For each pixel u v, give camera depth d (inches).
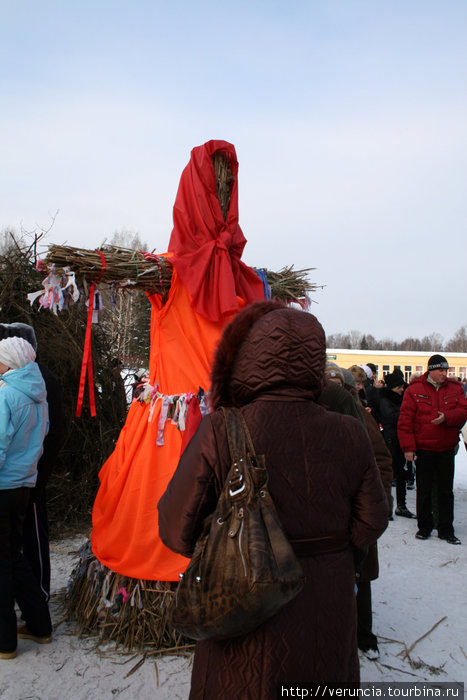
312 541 56.1
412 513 241.3
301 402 59.9
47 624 112.3
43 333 200.2
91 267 112.8
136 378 249.0
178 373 120.5
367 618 113.9
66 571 154.3
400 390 249.1
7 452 105.1
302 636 53.5
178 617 54.2
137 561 111.8
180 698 94.9
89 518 201.2
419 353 1555.1
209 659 56.2
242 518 51.6
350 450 60.1
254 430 56.7
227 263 122.2
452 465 197.0
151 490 113.0
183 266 117.7
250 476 53.1
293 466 56.6
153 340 129.7
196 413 114.3
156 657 107.7
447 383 199.0
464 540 198.1
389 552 182.5
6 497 104.7
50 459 122.2
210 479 56.0
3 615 105.3
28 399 107.0
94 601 118.1
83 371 117.0
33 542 121.1
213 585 51.2
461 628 127.0
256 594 47.9
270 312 62.9
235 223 129.1
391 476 113.6
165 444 115.3
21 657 106.9
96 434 209.8
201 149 126.3
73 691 96.3
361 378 215.9
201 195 123.5
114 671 102.6
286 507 55.5
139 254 120.5
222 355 63.8
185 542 57.2
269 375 59.5
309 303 151.6
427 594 146.6
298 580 48.9
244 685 52.5
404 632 124.8
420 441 197.0
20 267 198.8
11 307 196.4
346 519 59.4
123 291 130.9
